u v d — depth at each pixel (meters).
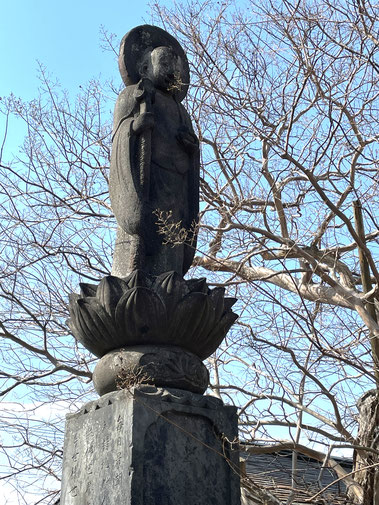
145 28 4.74
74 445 3.99
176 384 3.92
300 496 6.08
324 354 5.62
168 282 3.95
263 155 6.92
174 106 4.56
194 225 4.39
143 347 3.95
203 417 3.90
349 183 6.32
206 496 3.79
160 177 4.36
